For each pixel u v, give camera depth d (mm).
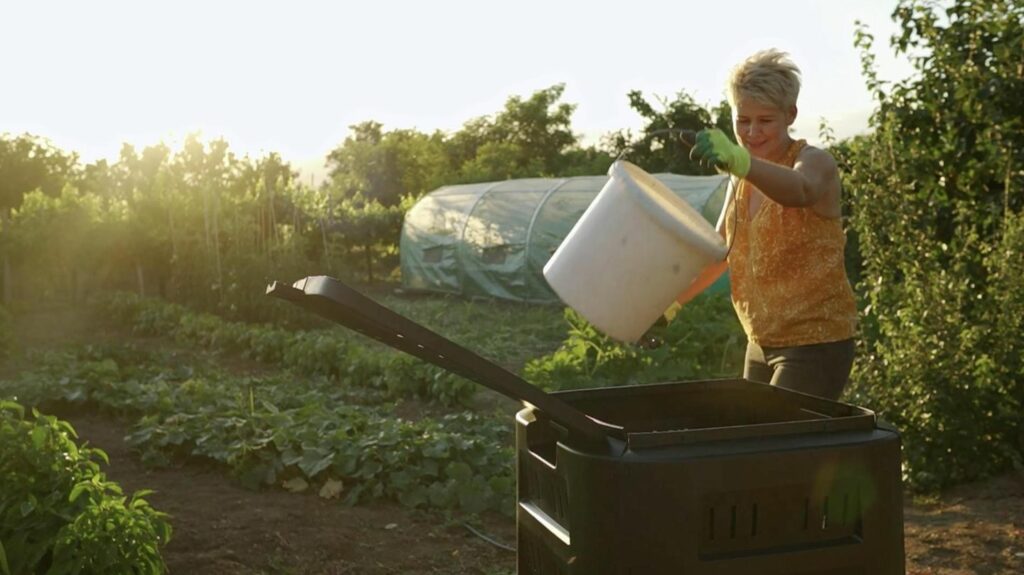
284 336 10727
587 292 2219
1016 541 4074
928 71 6500
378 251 28125
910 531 4352
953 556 3967
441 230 19078
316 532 4359
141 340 12562
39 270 17125
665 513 1676
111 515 3049
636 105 26750
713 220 15172
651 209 2148
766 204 2672
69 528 2979
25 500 3146
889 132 6129
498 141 61406
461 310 16094
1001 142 6254
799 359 2670
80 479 3246
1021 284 5414
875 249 5871
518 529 2092
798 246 2631
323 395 7820
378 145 68188
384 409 7312
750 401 2400
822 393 2678
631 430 2355
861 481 1780
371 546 4277
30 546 3023
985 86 6277
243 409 6207
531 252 16938
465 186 20312
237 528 4320
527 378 8516
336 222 23188
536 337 12828
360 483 5066
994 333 5391
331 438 5328
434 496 4887
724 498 1707
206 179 16000
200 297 14312
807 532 1762
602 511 1711
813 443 1765
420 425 5805
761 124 2600
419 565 4078
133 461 5664
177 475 5391
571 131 61750
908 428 5258
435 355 1813
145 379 8430
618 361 8664
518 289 17250
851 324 2691
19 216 18312
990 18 6379
